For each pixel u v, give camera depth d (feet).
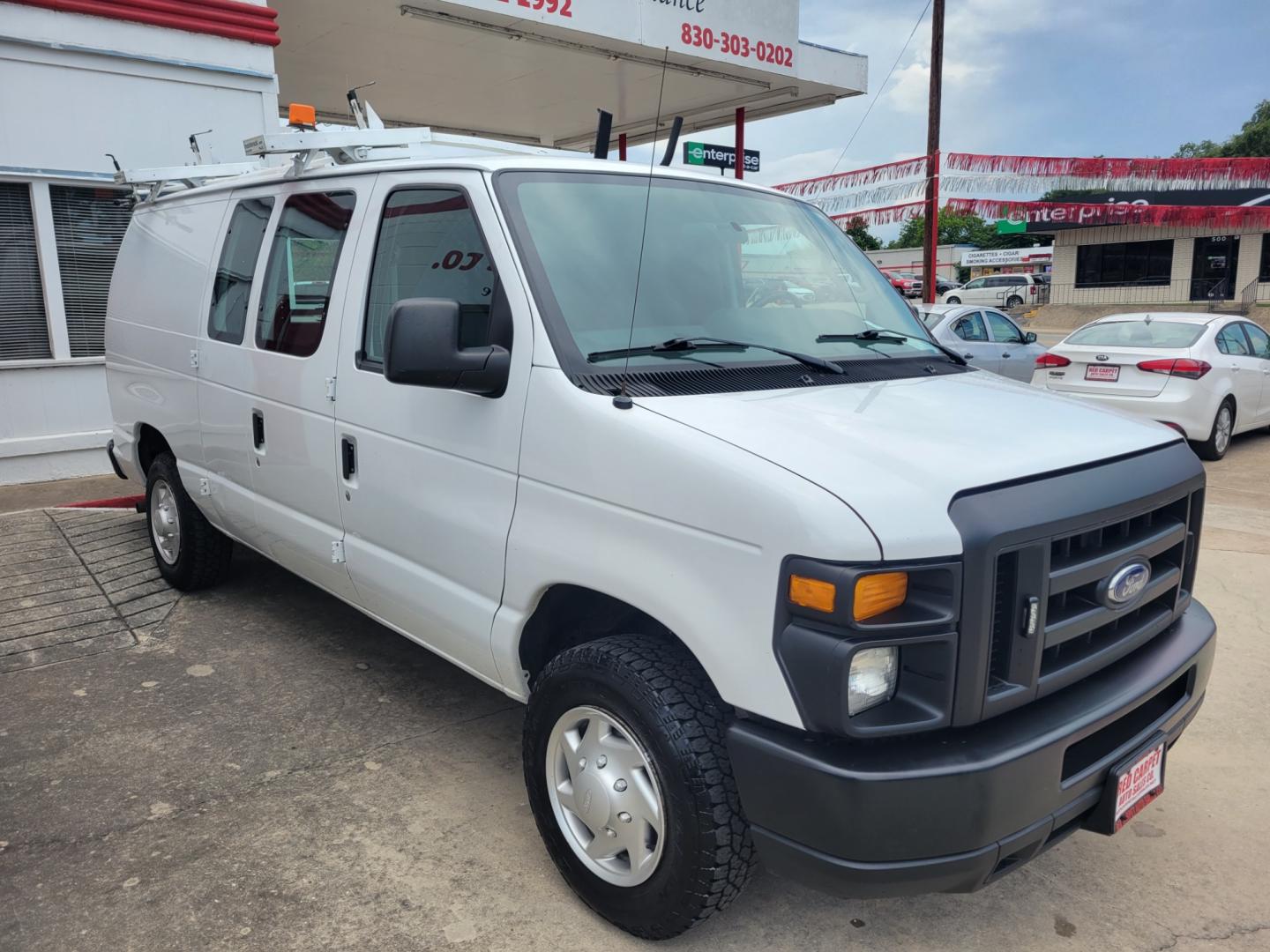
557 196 10.24
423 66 39.19
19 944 8.68
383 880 9.63
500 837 10.39
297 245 12.80
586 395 8.67
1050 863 10.22
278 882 9.57
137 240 17.83
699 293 10.37
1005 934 9.09
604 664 8.43
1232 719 13.42
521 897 9.42
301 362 12.30
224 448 14.46
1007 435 8.39
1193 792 11.60
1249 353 34.30
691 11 36.81
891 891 7.14
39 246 25.22
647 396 8.60
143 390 17.03
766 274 11.29
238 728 12.72
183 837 10.30
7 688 13.87
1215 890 9.77
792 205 12.74
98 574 18.44
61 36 24.04
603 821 8.62
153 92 25.80
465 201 10.19
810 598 6.93
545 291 9.32
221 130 27.07
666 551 7.93
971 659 7.09
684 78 41.32
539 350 9.10
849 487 7.16
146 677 14.25
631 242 10.30
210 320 14.74
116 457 18.79
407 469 10.61
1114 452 8.53
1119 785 8.10
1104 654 8.13
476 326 9.87
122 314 17.88
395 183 11.25
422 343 8.82
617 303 9.68
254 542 14.60
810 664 6.97
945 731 7.30
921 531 6.95
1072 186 57.62
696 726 7.91
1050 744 7.32
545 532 8.98
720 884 7.95
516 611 9.46
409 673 14.51
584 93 43.93
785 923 9.18
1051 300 122.93
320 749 12.19
